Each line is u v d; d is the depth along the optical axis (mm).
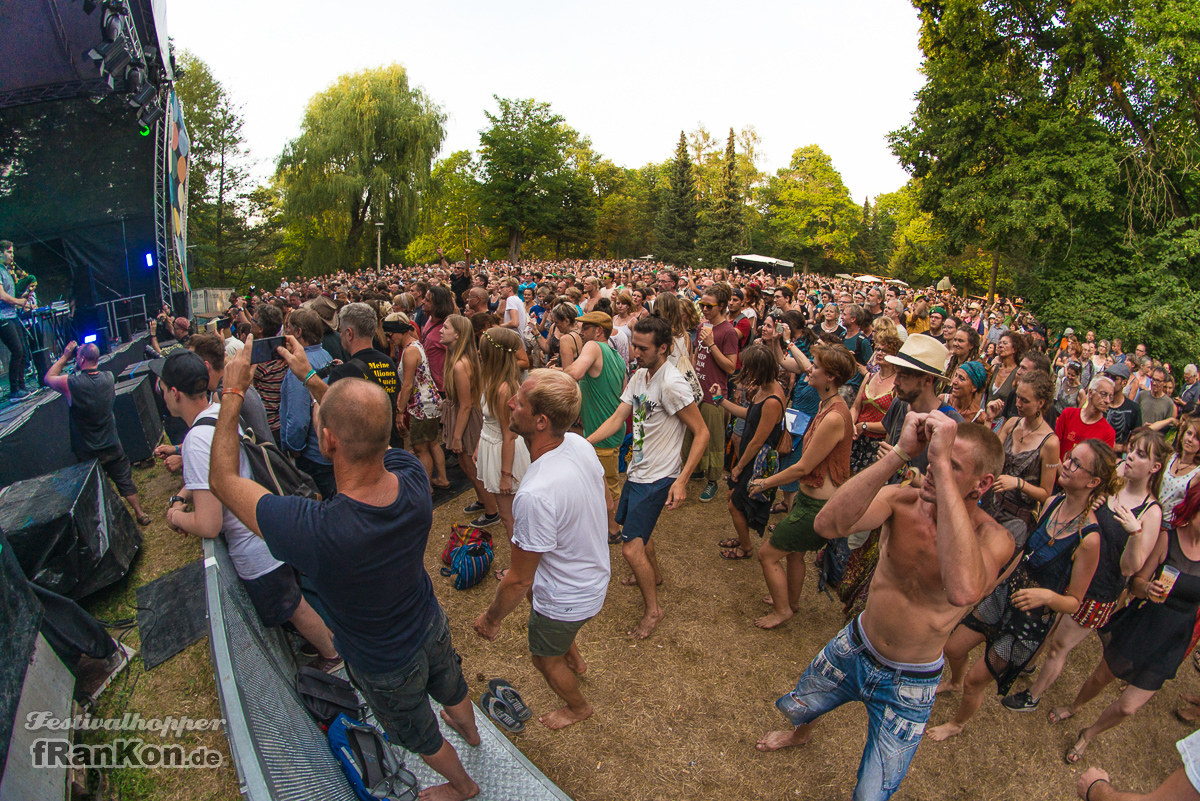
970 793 2975
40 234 13398
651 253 76000
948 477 2055
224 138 40438
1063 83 20891
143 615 3875
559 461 2635
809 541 3658
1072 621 3223
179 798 2646
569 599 2738
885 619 2422
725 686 3498
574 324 5816
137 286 14922
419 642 2168
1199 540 2906
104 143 12531
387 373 5246
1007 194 20953
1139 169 19672
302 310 4984
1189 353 18844
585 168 75938
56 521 3895
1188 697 3572
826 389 3523
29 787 2299
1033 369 3990
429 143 39125
